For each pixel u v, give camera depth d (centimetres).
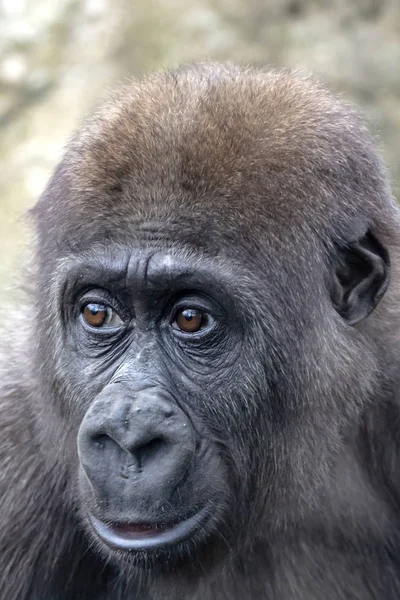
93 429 1275
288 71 1614
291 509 1479
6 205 3431
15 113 3659
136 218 1341
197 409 1353
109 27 3700
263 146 1377
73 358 1402
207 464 1349
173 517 1302
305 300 1385
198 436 1350
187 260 1322
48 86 3672
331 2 3741
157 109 1420
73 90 3628
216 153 1354
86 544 1611
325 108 1484
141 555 1328
